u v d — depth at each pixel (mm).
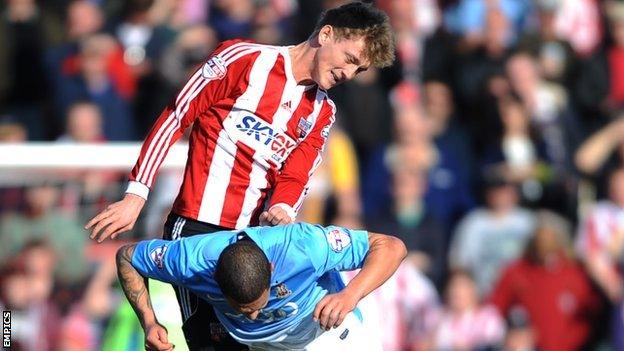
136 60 40750
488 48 42938
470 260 38938
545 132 41844
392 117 41312
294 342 21391
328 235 20281
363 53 20250
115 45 40656
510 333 37656
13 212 31547
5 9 42250
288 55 20672
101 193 31500
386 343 34094
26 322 31328
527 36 43906
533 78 42688
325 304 19484
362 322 22031
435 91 41719
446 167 40156
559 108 42656
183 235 20938
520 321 38000
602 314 38719
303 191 20766
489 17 43250
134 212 20266
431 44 42906
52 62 40812
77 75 40312
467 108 42250
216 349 21594
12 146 29859
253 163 20750
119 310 31688
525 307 38125
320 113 20891
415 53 42625
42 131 40656
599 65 44406
